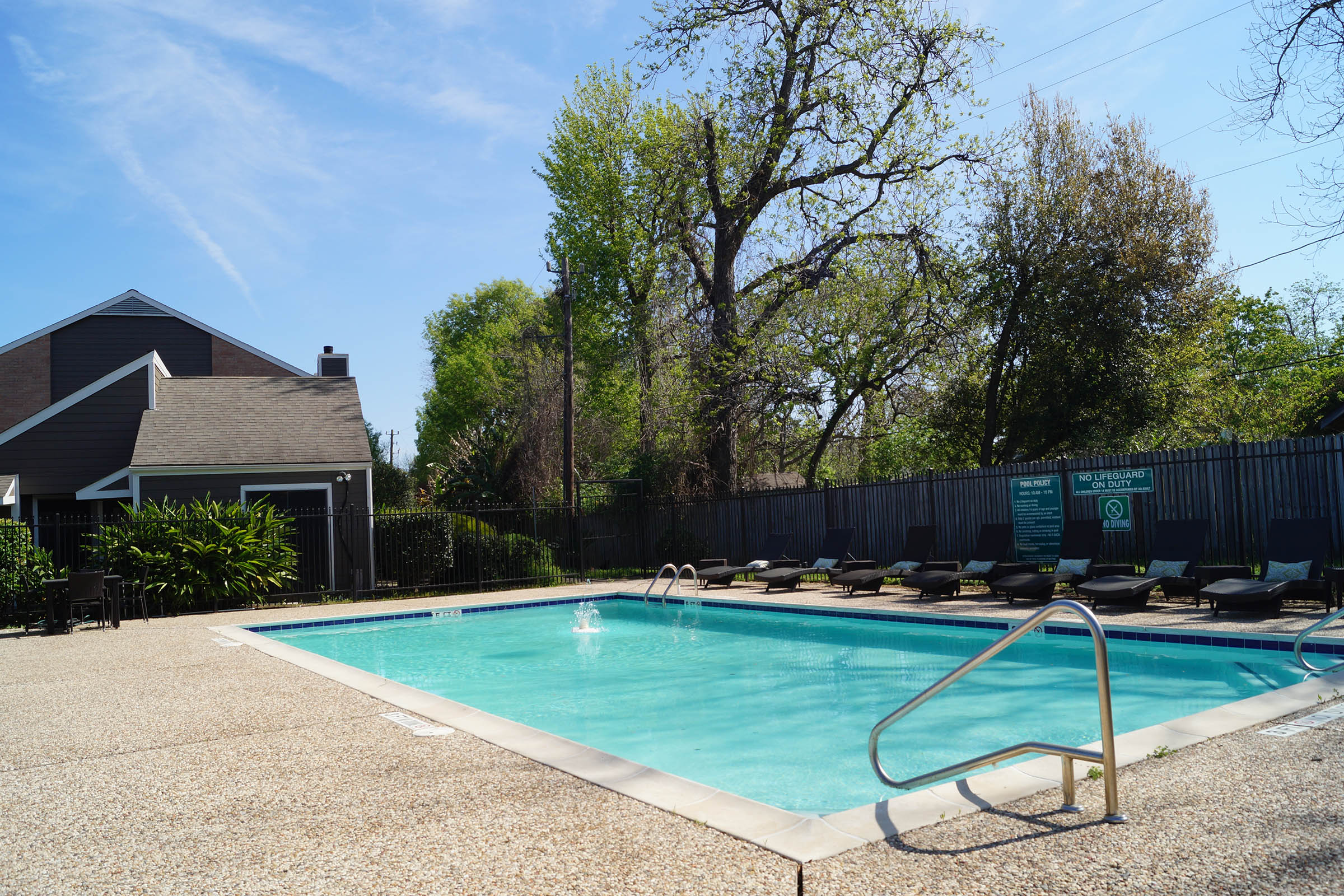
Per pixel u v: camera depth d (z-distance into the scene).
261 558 15.98
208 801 4.48
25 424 20.45
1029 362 26.11
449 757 5.17
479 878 3.29
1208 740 4.81
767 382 24.45
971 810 3.87
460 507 26.98
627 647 11.48
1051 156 25.53
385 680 7.90
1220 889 2.93
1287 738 4.76
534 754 5.16
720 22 23.77
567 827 3.85
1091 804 3.87
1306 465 12.75
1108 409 24.98
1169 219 24.88
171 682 8.30
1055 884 3.02
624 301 32.72
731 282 25.23
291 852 3.68
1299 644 6.62
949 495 16.56
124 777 5.02
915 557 14.58
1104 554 15.08
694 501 21.45
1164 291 24.50
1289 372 37.50
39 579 14.48
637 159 29.78
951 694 7.62
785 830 3.69
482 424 41.69
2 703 7.53
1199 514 13.90
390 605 15.71
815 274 24.09
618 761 4.91
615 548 23.22
